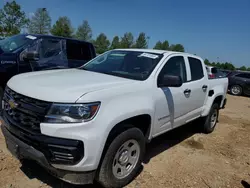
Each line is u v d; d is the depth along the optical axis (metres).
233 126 6.79
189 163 3.99
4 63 5.14
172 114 3.85
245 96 15.79
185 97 4.14
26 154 2.51
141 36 65.88
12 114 2.75
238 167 4.05
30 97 2.55
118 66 3.84
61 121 2.35
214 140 5.33
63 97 2.40
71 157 2.35
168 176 3.48
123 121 2.85
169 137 5.21
